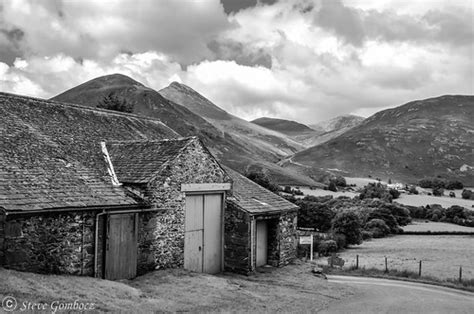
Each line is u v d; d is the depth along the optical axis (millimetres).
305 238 28188
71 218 14133
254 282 18156
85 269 14508
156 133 26125
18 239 12750
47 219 13477
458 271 27344
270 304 14328
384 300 17234
